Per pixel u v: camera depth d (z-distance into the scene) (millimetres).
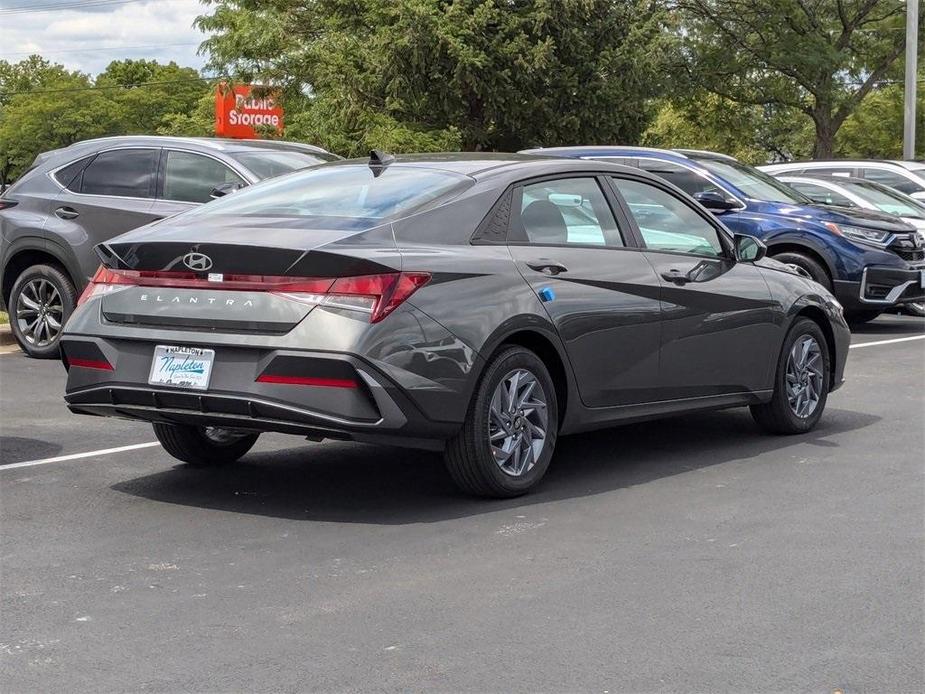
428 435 5812
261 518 5887
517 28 25703
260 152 11703
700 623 4383
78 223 11508
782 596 4684
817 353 8094
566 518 5867
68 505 6141
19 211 11711
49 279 11625
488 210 6258
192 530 5668
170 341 5816
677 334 7035
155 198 11422
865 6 37875
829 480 6688
